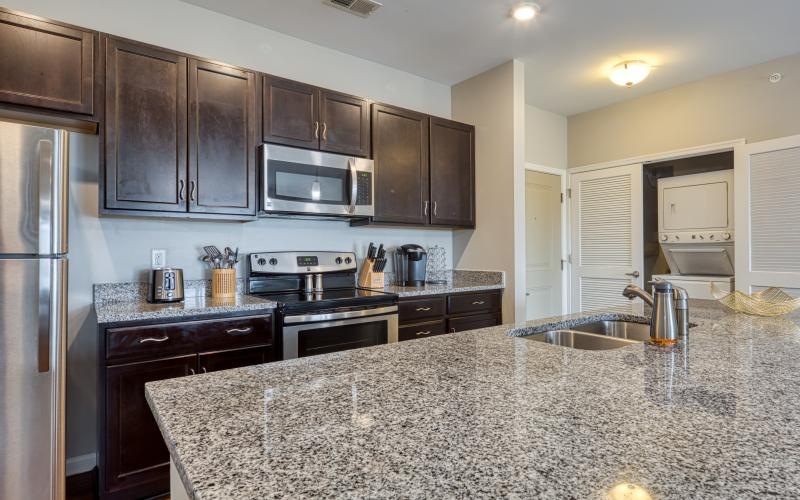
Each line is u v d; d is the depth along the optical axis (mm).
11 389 1594
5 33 1832
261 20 2734
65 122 2043
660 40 2963
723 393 867
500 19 2713
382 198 3023
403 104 3520
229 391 895
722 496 502
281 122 2588
